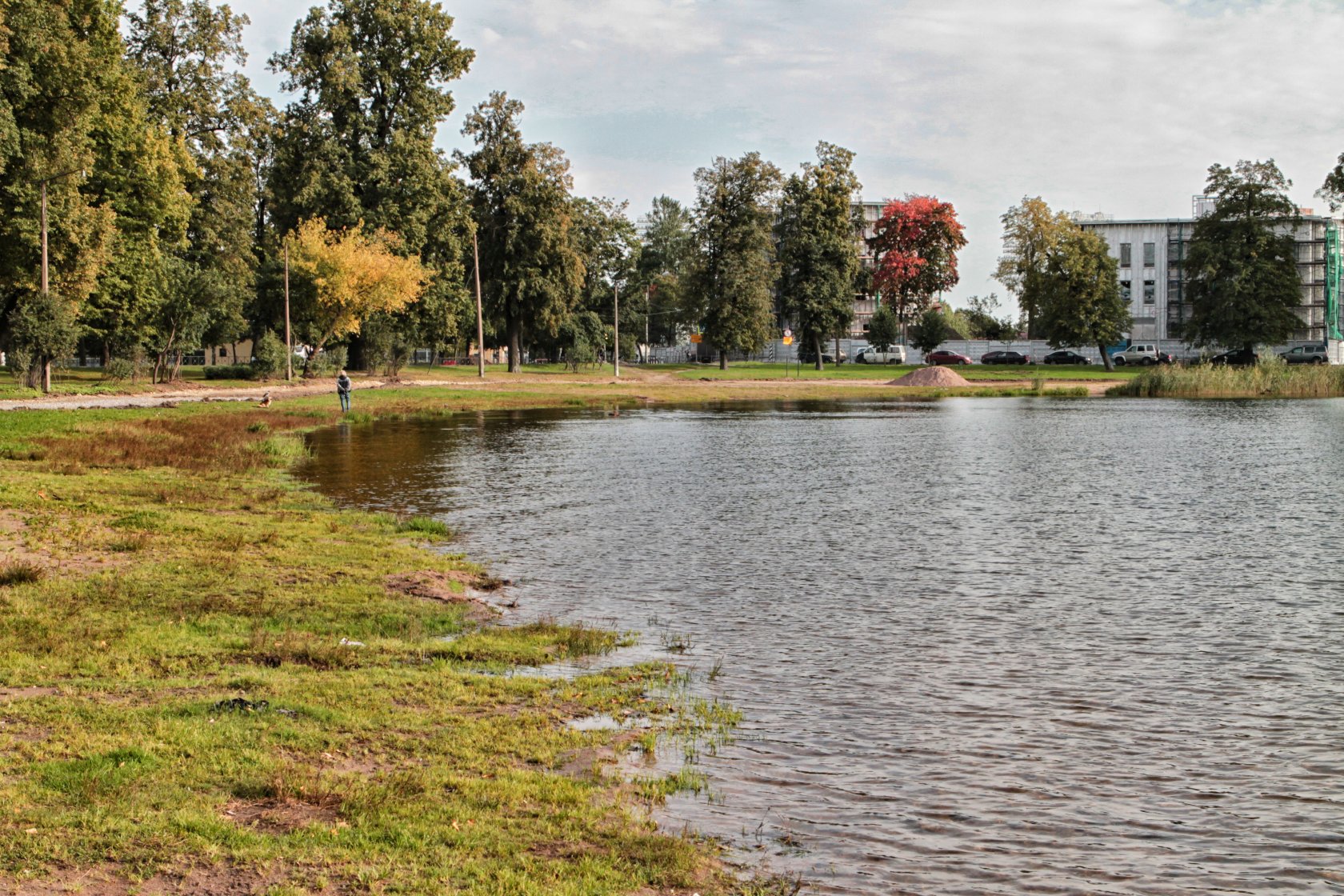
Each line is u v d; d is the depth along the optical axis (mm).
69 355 50500
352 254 64750
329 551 15203
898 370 98500
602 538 17781
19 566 12445
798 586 14133
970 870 6195
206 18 64062
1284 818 6992
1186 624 12195
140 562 13492
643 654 10797
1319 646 11250
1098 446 35250
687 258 97188
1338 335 117688
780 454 32281
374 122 71250
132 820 5855
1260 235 86438
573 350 94812
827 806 7043
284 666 9484
